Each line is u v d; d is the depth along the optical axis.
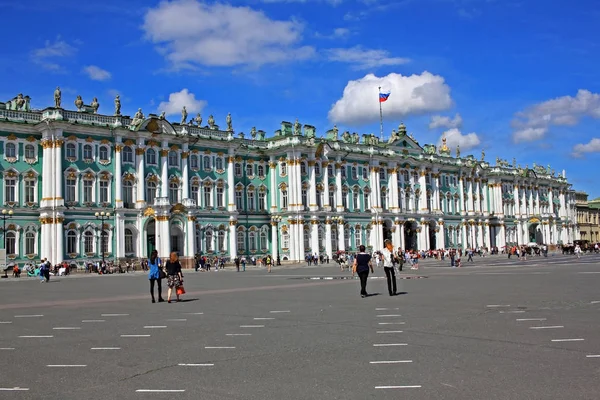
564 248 130.50
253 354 15.64
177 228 88.94
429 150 132.12
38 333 20.05
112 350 16.69
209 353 15.91
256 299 30.89
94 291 40.81
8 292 41.12
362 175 114.12
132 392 12.16
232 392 11.98
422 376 12.91
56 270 74.94
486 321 20.50
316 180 105.62
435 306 25.31
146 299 32.72
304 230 102.62
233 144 97.50
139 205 85.75
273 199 103.94
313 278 52.62
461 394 11.48
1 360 15.53
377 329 19.28
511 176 151.50
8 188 76.56
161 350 16.48
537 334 17.67
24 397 11.95
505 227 148.62
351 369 13.73
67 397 11.90
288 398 11.48
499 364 13.87
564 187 173.88
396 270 60.88
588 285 34.84
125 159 85.62
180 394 11.91
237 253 98.12
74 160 80.62
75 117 80.88
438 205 128.75
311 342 17.19
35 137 79.12
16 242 76.56
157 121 87.62
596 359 14.23
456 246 133.25
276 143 104.25
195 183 92.94
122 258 83.50
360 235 112.12
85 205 81.12
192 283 48.88
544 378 12.52
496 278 43.75
